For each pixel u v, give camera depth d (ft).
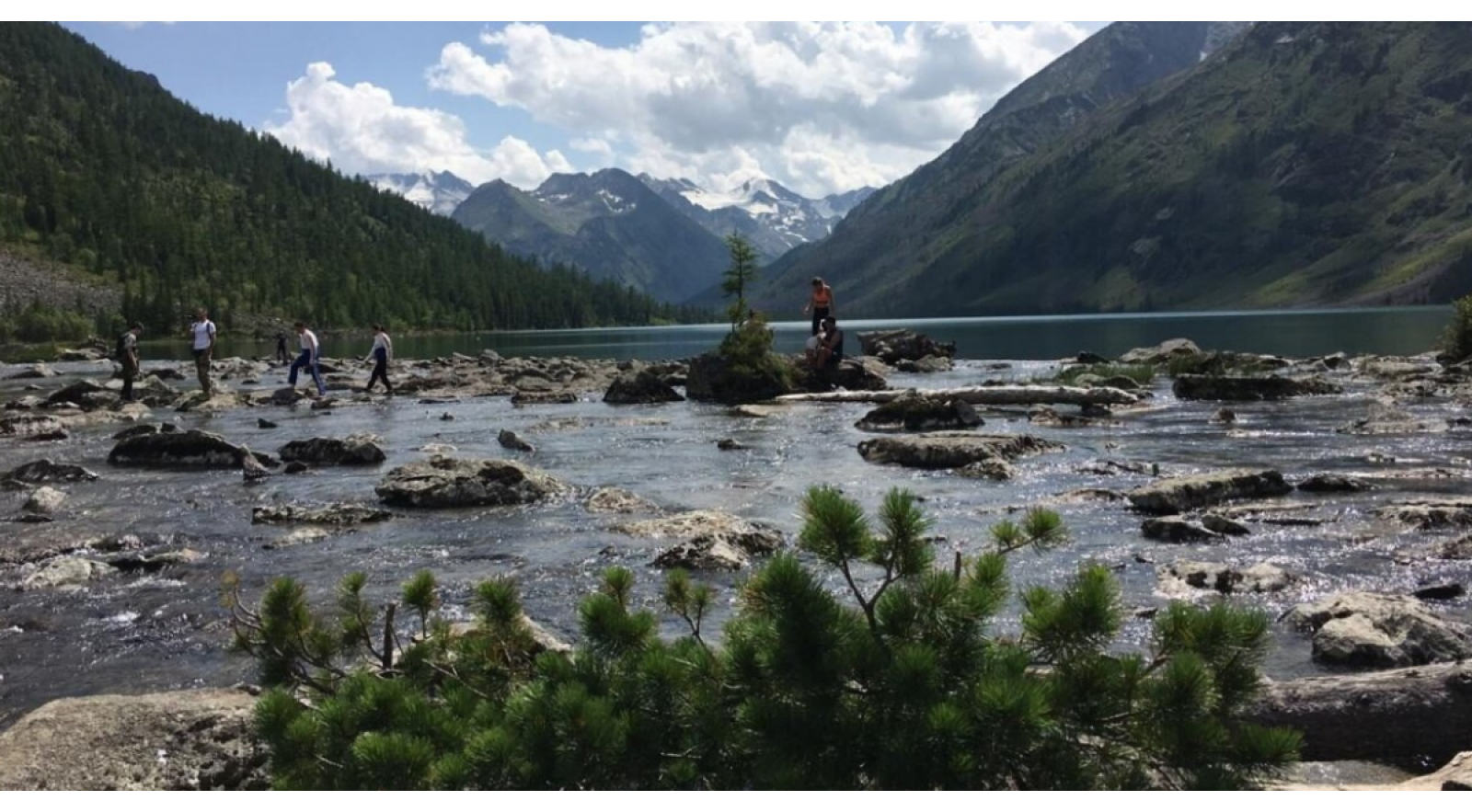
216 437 67.26
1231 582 33.12
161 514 49.65
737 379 113.80
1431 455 60.95
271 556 40.60
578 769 16.20
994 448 64.64
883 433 79.71
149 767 19.80
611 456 69.00
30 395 132.98
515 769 16.21
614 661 18.40
